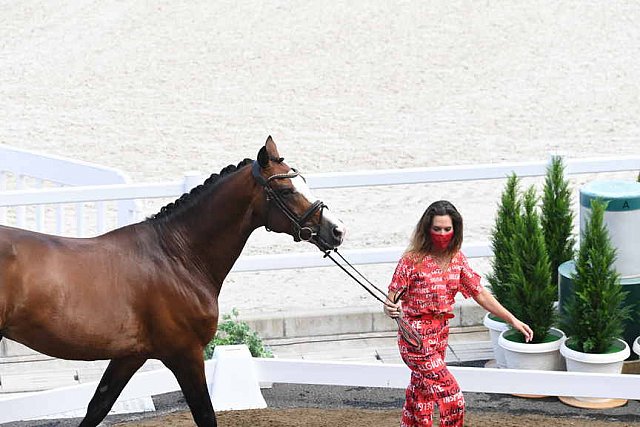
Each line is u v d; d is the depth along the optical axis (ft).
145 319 29.43
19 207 49.80
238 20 105.09
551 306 39.09
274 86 90.68
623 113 83.05
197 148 75.87
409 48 98.58
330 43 99.66
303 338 45.27
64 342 28.43
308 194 30.01
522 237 39.81
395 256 44.52
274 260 43.98
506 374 35.81
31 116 83.15
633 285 39.93
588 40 99.25
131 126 80.89
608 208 39.93
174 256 30.12
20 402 33.99
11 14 106.63
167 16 105.91
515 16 105.09
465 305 46.03
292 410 36.22
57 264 28.32
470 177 44.01
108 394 30.73
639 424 35.58
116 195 41.96
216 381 36.76
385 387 38.63
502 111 84.28
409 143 76.89
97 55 97.14
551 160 43.93
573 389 35.63
